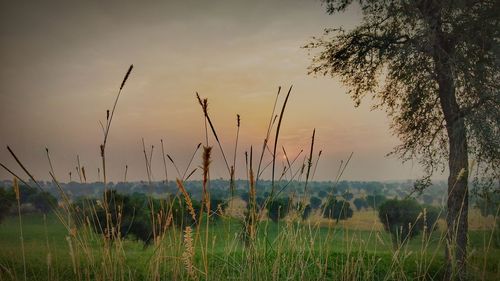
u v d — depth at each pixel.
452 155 6.56
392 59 8.30
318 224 1.96
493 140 6.38
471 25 7.23
